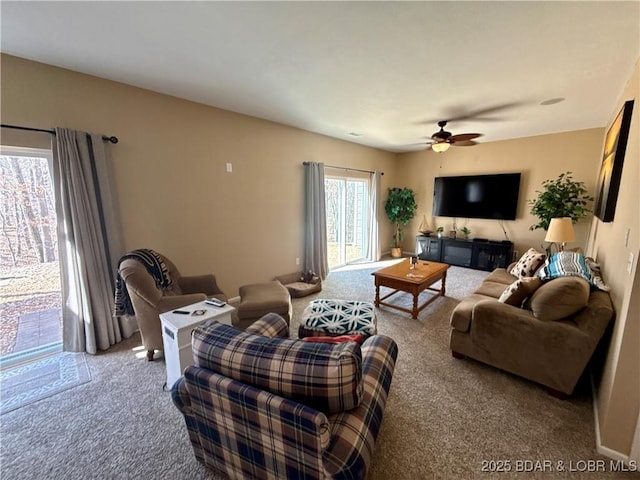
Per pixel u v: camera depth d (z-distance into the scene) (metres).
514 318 2.03
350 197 5.71
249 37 1.87
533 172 4.89
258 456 1.09
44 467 1.46
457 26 1.75
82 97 2.40
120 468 1.45
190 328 1.95
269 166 3.93
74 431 1.68
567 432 1.65
